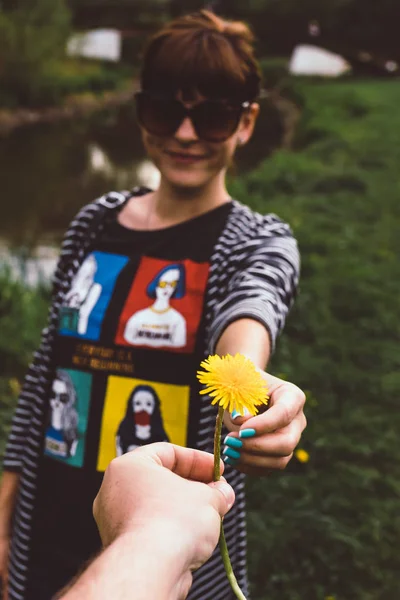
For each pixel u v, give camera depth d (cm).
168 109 155
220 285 150
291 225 720
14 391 402
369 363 444
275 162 1107
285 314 135
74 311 161
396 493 323
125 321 154
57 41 2397
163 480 69
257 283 137
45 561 160
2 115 2088
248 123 173
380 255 652
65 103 2378
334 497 313
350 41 3756
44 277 614
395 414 384
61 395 160
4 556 174
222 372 72
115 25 4031
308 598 271
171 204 162
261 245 151
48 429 163
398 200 868
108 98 2677
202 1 3903
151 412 151
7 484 176
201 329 149
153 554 60
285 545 283
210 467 81
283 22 3806
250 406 72
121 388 153
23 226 980
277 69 3672
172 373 150
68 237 172
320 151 1260
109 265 162
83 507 154
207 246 155
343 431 365
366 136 1386
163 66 157
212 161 158
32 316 494
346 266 593
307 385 405
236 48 161
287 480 319
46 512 161
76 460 156
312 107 1922
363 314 513
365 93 2208
